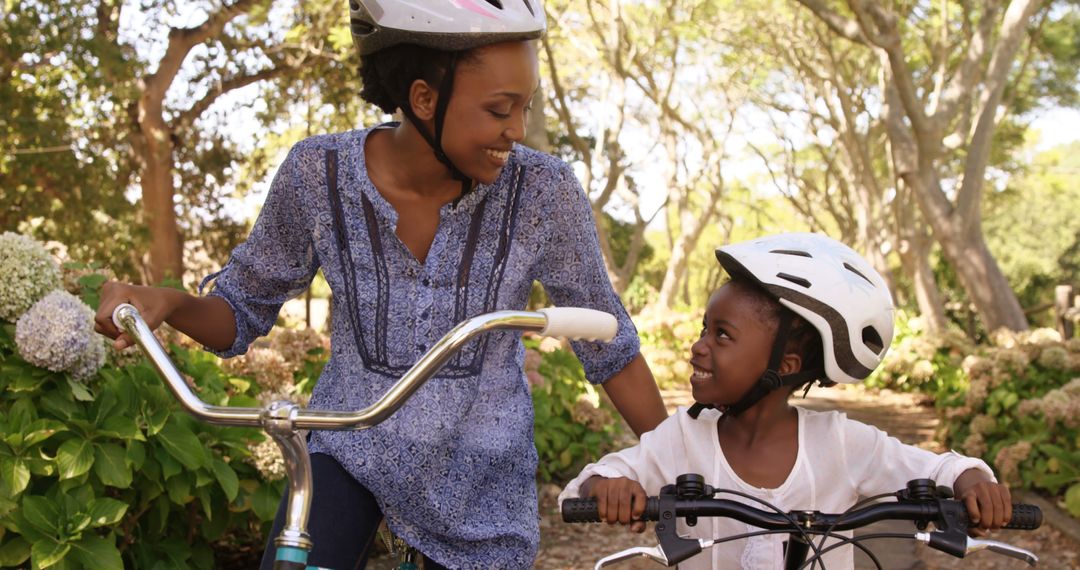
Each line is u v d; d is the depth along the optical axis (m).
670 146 25.00
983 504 1.96
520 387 2.25
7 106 14.70
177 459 3.86
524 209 2.19
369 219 2.15
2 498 3.53
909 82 11.80
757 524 1.92
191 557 4.40
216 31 17.61
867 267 2.22
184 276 21.48
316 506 2.09
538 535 2.27
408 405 2.08
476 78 1.99
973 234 12.58
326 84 19.27
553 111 28.31
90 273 4.66
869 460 2.21
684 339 14.98
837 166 33.09
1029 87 21.25
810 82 28.17
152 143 18.77
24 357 3.64
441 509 2.11
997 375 8.06
